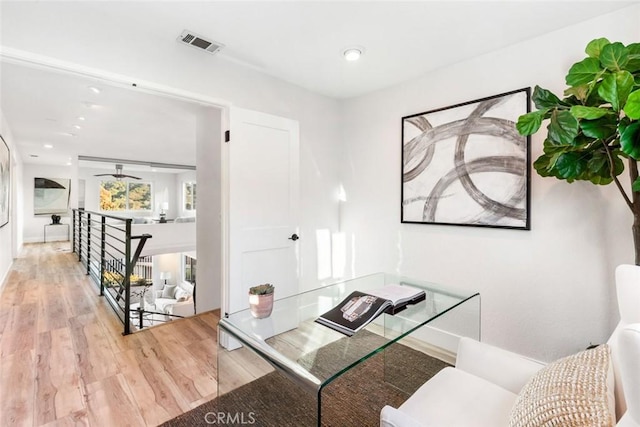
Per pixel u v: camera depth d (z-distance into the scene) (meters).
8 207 4.82
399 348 2.44
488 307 2.31
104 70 1.88
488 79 2.29
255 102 2.59
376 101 3.03
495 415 1.09
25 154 7.17
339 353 1.33
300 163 2.98
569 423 0.75
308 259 3.08
